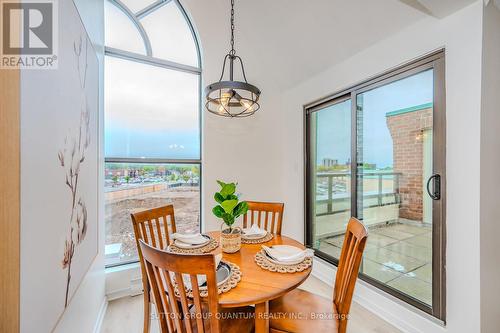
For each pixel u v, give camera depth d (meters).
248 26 2.72
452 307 1.55
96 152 1.74
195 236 1.74
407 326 1.80
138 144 2.56
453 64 1.55
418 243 1.83
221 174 2.95
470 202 1.46
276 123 3.31
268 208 2.15
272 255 1.39
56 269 0.94
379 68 2.04
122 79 2.48
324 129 2.81
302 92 2.99
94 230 1.64
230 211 1.50
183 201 2.81
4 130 0.66
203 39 2.73
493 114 1.47
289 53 2.74
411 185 1.88
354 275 1.18
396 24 1.84
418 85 1.81
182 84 2.81
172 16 2.72
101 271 1.99
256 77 3.13
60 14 1.01
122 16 2.46
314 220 2.99
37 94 0.82
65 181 1.05
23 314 0.71
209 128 2.86
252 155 3.15
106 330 1.84
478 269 1.42
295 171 3.15
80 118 1.29
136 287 2.34
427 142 1.76
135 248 2.50
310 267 1.29
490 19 1.44
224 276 1.19
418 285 1.83
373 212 2.21
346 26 2.10
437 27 1.64
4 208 0.65
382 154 2.11
